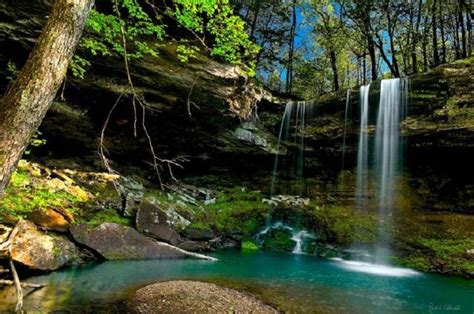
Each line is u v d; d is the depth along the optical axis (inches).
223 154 671.1
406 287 384.2
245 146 655.1
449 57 991.6
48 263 328.8
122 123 559.5
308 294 333.4
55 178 480.1
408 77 573.6
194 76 515.8
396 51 941.2
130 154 625.3
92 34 403.9
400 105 580.7
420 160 588.4
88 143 575.2
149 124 573.6
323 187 692.7
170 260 443.2
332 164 679.1
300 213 647.1
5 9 381.1
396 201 604.4
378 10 852.6
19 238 317.7
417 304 321.4
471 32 840.9
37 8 393.7
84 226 409.4
